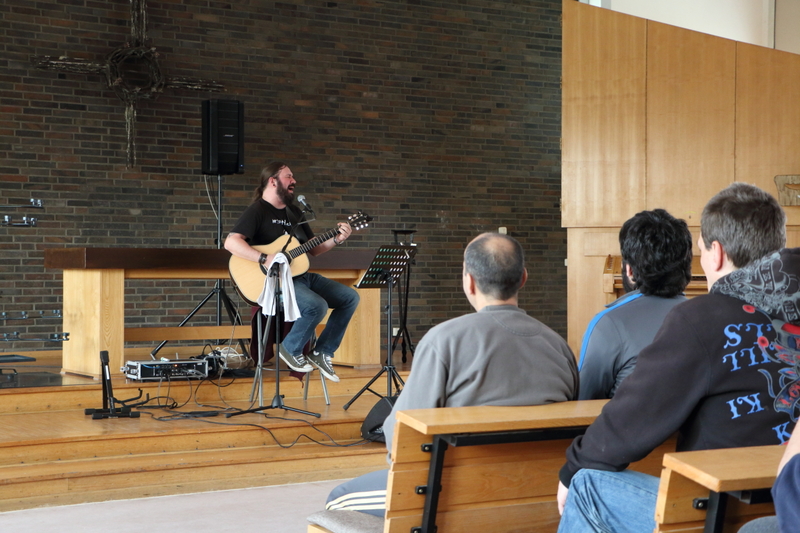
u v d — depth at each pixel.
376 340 5.55
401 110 7.91
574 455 1.54
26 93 6.56
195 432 3.84
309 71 7.54
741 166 6.02
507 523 1.76
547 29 8.55
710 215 1.67
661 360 1.45
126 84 6.77
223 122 6.48
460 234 8.17
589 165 6.28
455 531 1.71
